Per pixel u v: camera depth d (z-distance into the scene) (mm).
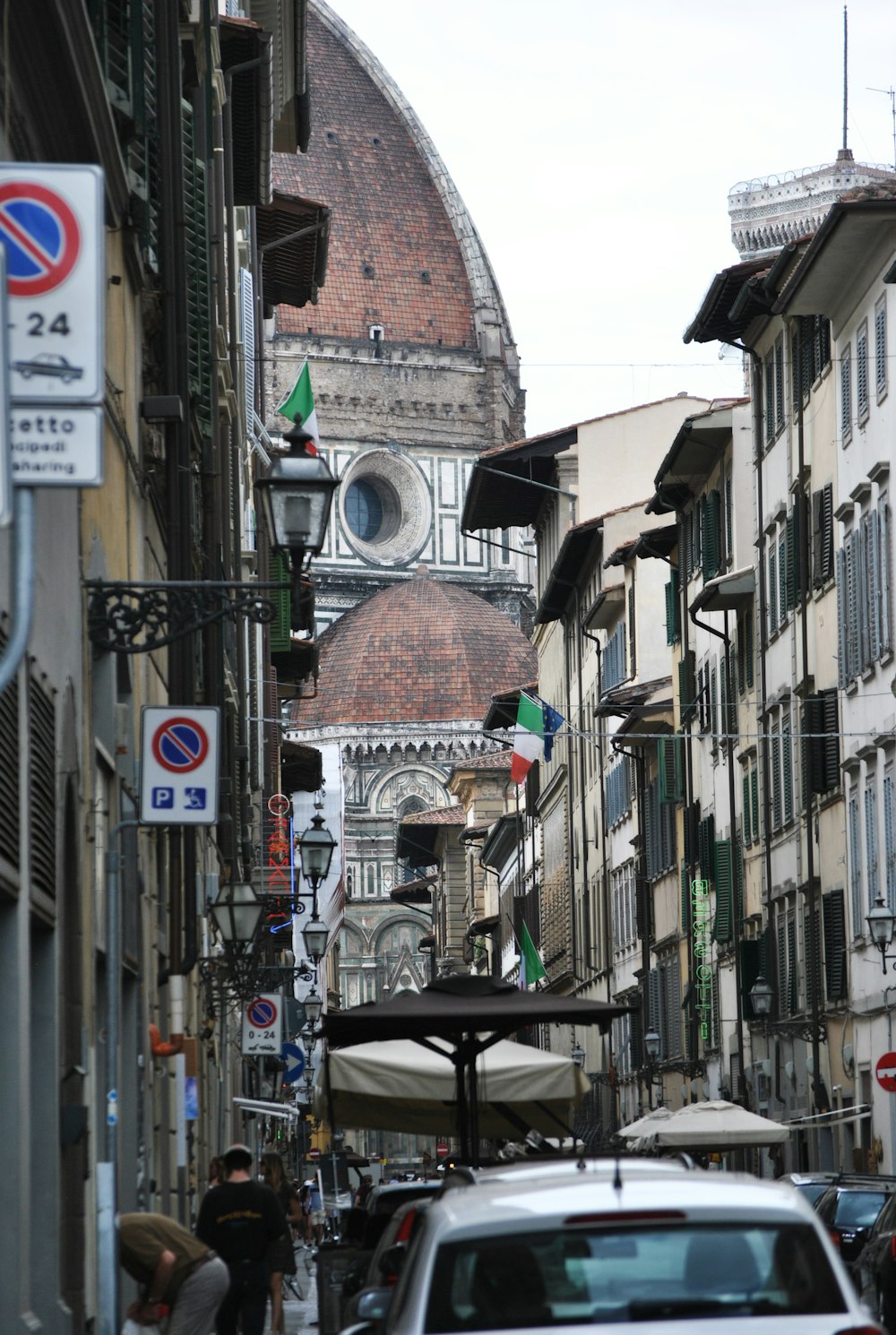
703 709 127188
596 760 175625
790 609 104562
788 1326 18000
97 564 36656
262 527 129750
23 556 18188
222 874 77312
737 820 117562
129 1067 42562
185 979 56531
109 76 40031
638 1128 78375
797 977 102562
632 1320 18094
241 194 97938
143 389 47625
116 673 41281
